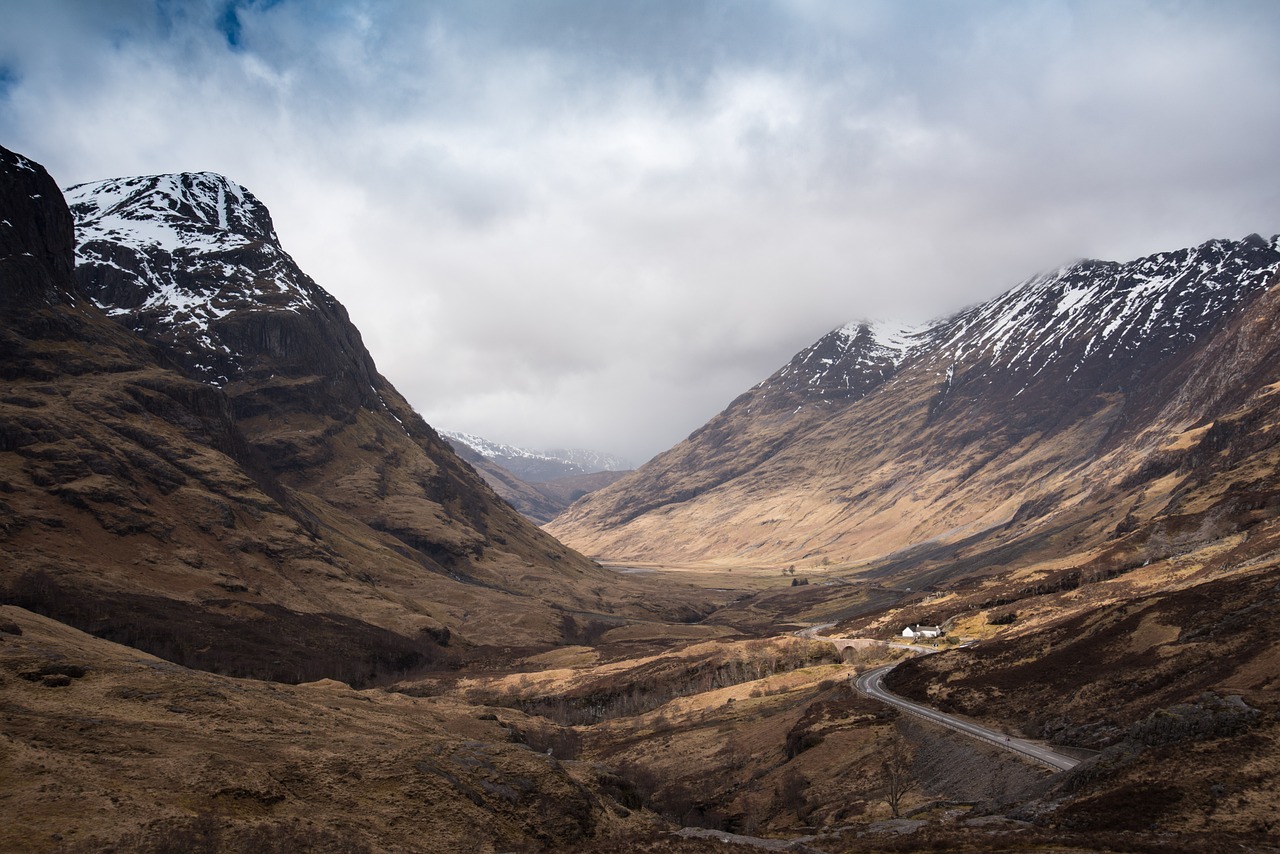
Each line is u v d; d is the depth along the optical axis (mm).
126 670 100375
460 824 79188
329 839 67875
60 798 62062
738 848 76125
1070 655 139000
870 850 74000
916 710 140750
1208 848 58844
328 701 130625
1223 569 187000
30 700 83188
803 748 138125
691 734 171000
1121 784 75562
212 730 87438
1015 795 91688
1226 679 97125
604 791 112375
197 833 62156
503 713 186875
